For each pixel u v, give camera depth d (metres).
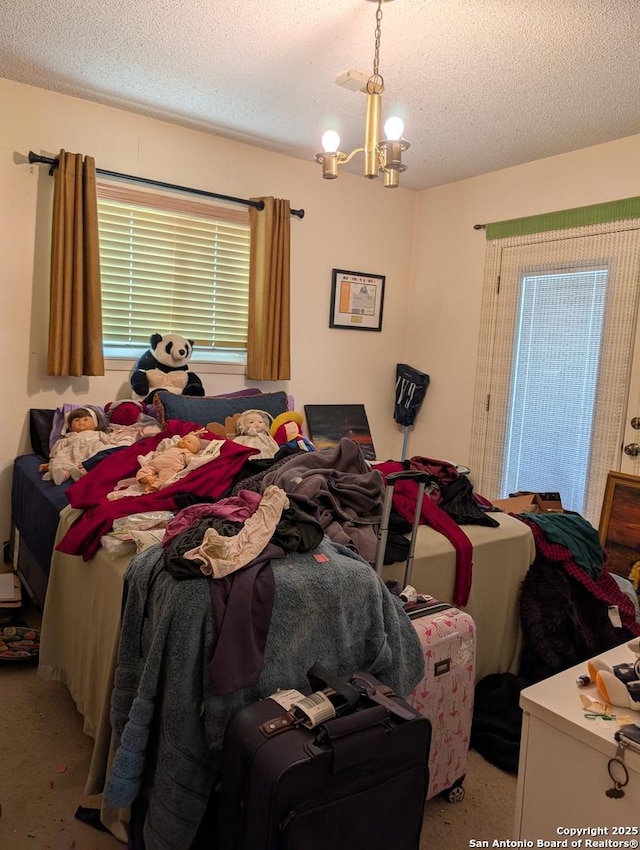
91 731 1.72
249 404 3.31
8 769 1.74
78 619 1.88
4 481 2.99
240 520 1.63
